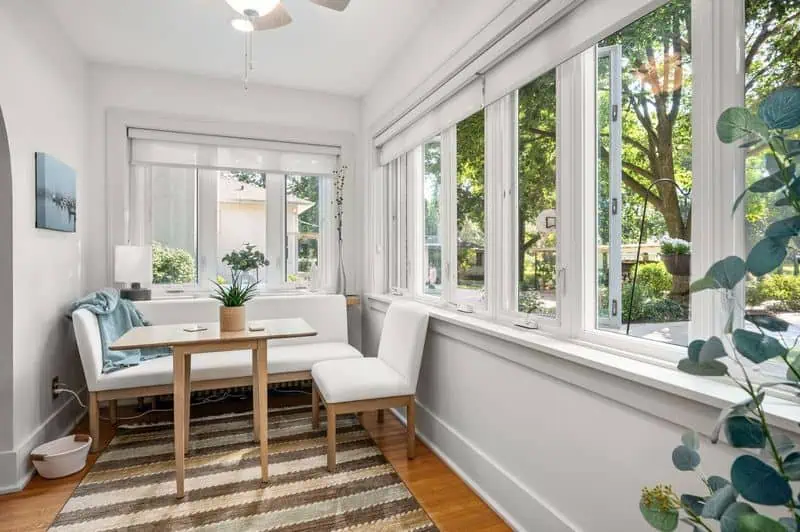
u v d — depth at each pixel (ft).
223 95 12.17
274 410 10.94
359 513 6.44
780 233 2.41
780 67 3.50
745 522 2.19
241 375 9.48
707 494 3.67
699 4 4.06
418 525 6.17
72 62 9.99
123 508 6.54
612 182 5.30
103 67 11.12
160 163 11.78
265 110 12.57
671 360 4.43
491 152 7.40
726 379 3.88
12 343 7.27
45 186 8.26
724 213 3.89
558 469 5.42
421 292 10.55
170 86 11.68
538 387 5.79
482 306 7.97
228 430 9.59
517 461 6.19
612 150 5.29
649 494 2.86
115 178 11.25
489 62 6.89
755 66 3.67
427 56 8.95
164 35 9.67
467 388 7.52
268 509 6.52
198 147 12.11
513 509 6.17
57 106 9.09
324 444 8.85
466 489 7.16
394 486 7.22
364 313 13.39
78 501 6.73
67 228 9.44
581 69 5.57
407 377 8.21
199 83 11.94
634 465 4.39
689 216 4.37
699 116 4.08
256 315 11.51
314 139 13.08
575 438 5.16
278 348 10.80
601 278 5.46
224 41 9.94
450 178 8.88
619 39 5.16
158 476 7.51
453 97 8.28
